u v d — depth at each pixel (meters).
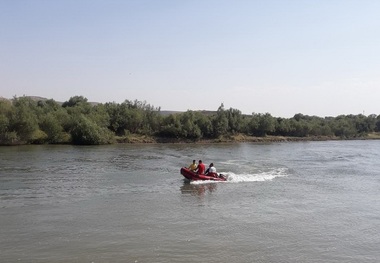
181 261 14.88
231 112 105.00
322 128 116.38
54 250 15.79
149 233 18.23
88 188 29.02
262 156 58.00
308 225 20.11
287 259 15.40
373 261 15.42
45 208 22.61
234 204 24.69
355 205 24.92
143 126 90.62
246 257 15.48
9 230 18.34
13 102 72.88
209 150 67.75
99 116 82.88
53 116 73.44
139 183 31.70
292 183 33.34
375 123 129.12
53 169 38.16
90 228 18.84
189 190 29.25
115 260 14.84
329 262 15.23
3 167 38.66
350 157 58.66
